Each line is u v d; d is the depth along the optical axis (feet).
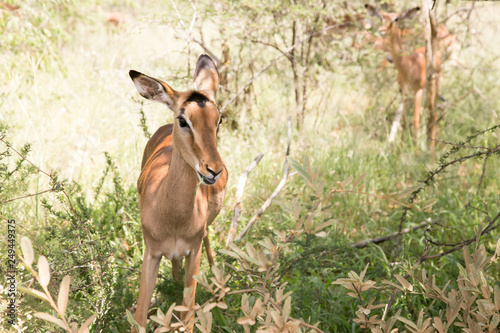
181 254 12.83
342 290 14.67
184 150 11.60
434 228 18.35
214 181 11.35
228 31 23.52
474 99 31.63
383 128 29.17
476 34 30.50
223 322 13.14
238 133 26.00
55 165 20.62
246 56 27.22
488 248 17.44
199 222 12.68
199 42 23.66
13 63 27.89
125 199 17.26
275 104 30.09
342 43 28.68
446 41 29.09
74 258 12.68
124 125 25.18
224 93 25.68
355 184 9.18
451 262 16.24
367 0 29.19
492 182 23.07
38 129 22.30
